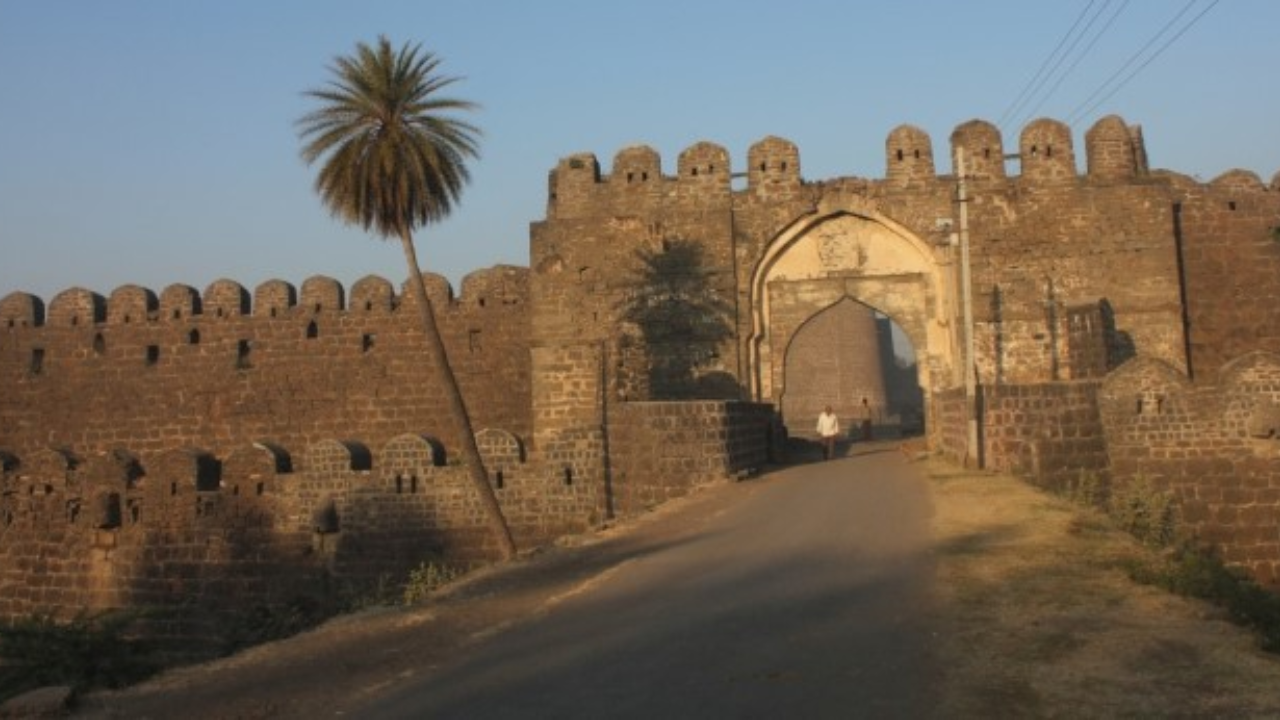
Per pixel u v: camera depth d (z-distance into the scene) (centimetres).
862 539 1330
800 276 2811
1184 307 2666
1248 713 634
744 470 2200
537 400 2822
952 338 2691
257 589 2414
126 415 3347
